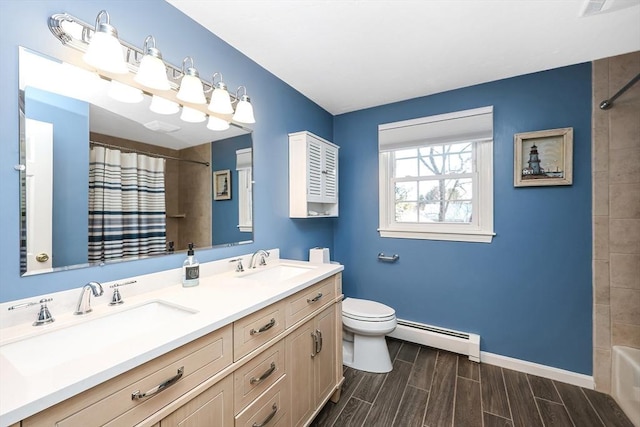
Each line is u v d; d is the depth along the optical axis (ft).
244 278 4.96
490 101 7.06
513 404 5.50
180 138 4.68
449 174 7.82
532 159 6.55
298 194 7.09
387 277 8.54
